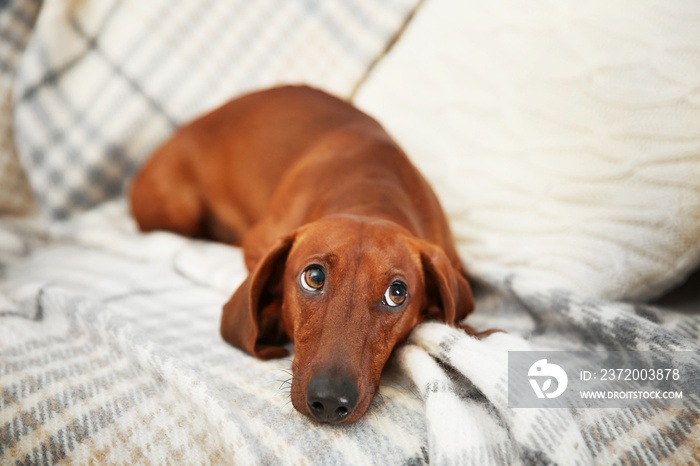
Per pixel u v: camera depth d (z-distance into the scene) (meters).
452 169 0.65
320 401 0.37
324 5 0.78
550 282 0.54
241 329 0.45
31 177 0.78
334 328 0.41
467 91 0.66
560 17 0.61
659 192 0.53
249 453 0.35
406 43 0.73
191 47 0.80
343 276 0.42
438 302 0.50
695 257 0.53
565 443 0.35
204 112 0.81
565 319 0.48
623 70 0.56
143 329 0.49
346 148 0.62
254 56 0.80
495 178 0.62
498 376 0.38
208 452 0.36
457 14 0.69
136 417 0.38
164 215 0.76
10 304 0.52
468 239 0.63
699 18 0.54
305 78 0.79
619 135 0.56
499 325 0.53
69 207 0.79
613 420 0.39
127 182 0.81
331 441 0.37
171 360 0.40
